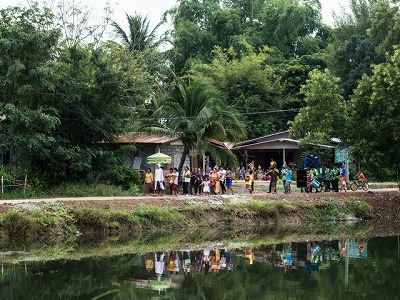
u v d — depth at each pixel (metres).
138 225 29.64
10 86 33.41
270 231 31.53
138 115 41.41
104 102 37.09
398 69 35.22
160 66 48.69
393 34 45.25
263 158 59.28
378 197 39.00
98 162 36.78
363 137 36.19
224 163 41.50
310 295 16.67
